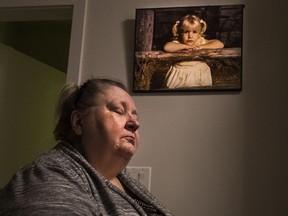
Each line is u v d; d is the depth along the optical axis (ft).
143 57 5.56
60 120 4.01
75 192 2.84
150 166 5.25
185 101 5.39
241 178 5.01
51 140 4.60
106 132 3.73
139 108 5.45
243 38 5.46
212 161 5.14
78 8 5.96
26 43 9.97
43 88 8.87
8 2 6.24
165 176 5.19
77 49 5.78
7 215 2.64
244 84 5.31
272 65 5.31
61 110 4.03
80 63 5.74
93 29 5.89
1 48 7.84
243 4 5.59
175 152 5.25
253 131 5.14
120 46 5.75
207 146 5.20
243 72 5.35
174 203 5.08
